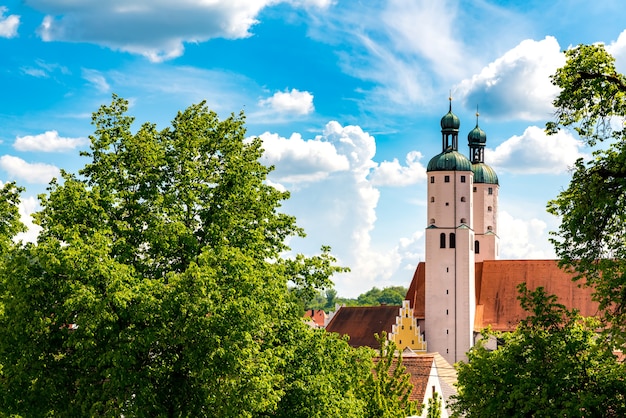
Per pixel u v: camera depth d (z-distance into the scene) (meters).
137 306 35.97
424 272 134.38
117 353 35.09
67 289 36.03
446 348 128.12
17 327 36.34
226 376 36.12
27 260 37.56
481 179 143.62
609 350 34.56
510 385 36.78
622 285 35.28
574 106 37.66
